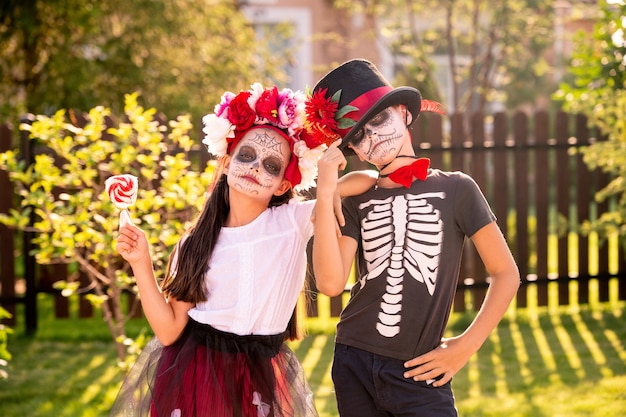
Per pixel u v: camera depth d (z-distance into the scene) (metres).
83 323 6.79
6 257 6.52
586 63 6.67
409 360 2.80
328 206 2.73
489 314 2.80
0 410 4.70
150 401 2.78
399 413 2.79
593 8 10.53
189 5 8.95
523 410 4.52
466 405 4.64
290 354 2.92
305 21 13.31
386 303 2.81
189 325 2.86
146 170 4.72
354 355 2.86
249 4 11.85
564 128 6.98
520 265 7.03
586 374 5.22
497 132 6.86
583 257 7.05
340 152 2.77
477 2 10.23
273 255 2.84
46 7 8.45
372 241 2.85
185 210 5.36
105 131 6.39
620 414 4.41
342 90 2.83
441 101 10.83
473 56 10.52
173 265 2.91
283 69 13.34
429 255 2.80
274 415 2.76
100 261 4.75
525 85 13.97
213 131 2.87
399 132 2.82
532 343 6.05
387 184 2.89
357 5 11.24
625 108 6.15
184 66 8.80
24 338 6.40
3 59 8.77
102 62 8.66
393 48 11.26
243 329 2.78
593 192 7.05
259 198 2.84
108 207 4.59
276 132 2.85
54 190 6.32
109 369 5.54
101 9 8.52
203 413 2.70
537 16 10.43
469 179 2.89
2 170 6.40
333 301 6.66
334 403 4.73
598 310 6.98
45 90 8.62
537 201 6.96
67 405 4.77
